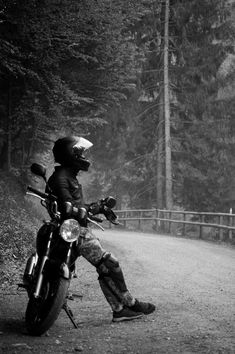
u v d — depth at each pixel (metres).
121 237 19.58
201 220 22.67
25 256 11.26
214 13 29.84
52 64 17.77
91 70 19.73
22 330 5.71
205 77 30.41
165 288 8.70
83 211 5.64
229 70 30.55
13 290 8.32
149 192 32.28
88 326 5.95
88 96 20.86
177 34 30.42
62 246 5.65
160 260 12.68
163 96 30.39
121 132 30.94
